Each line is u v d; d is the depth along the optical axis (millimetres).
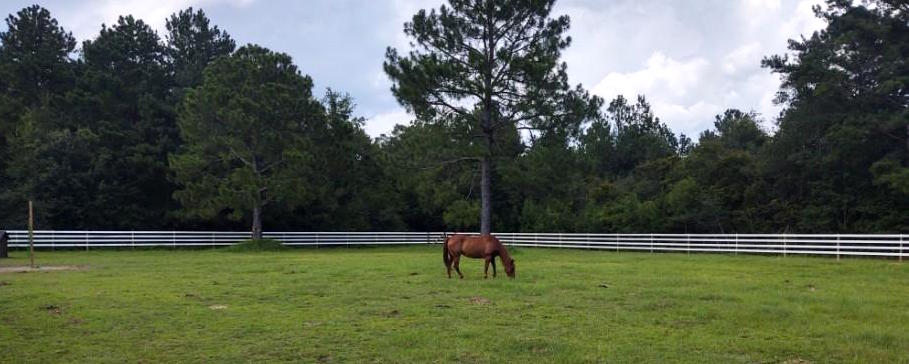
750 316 10250
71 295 13086
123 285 14992
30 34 44062
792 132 37312
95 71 40562
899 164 30875
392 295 13055
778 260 23578
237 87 35469
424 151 31969
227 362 7652
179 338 8922
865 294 13055
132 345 8523
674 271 18547
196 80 45406
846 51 33906
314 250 35312
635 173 57531
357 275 17359
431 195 34688
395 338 8742
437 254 29656
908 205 32750
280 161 35688
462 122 30875
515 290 13703
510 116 31344
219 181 34688
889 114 31750
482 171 31984
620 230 40781
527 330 9312
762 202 39625
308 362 7637
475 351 8031
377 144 45688
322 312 10945
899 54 31906
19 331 9422
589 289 13891
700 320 10055
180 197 34656
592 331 9219
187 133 35156
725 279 16078
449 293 13344
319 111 36781
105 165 37281
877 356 7641
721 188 41094
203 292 13578
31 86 42875
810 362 7484
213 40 51125
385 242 41500
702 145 45156
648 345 8305
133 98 42156
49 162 35781
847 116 33156
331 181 40500
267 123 34625
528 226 44188
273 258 26031
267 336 9008
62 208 35750
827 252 25000
